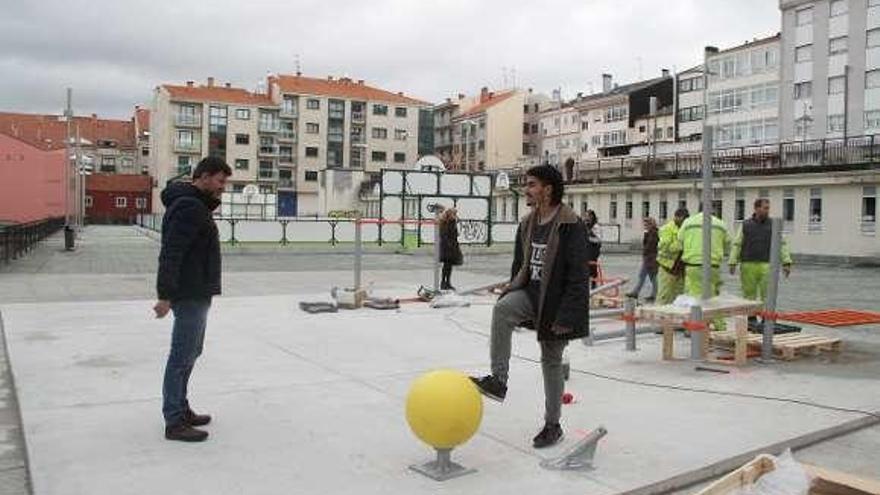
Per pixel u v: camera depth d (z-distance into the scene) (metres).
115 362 8.13
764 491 4.18
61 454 5.14
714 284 10.93
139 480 4.69
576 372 8.23
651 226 15.94
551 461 5.07
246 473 4.85
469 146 105.81
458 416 4.68
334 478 4.79
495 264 28.23
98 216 94.06
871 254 35.12
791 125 55.06
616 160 52.62
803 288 21.09
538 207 5.40
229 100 99.56
